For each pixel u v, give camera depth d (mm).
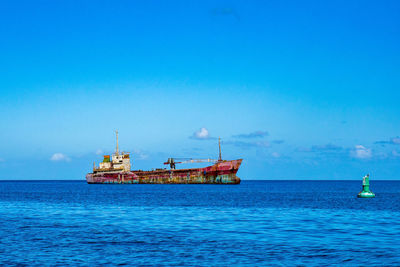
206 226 49469
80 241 38875
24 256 32438
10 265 29656
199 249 35125
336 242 38125
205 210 71312
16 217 60188
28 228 47719
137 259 31562
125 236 41812
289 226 49312
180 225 50469
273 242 38219
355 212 68125
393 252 33812
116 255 32906
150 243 37906
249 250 34656
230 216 61062
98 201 97125
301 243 37688
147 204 86125
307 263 30297
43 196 122938
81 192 155125
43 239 39906
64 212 68062
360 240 39125
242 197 117000
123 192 154000
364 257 32062
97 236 41781
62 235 42375
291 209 74062
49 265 29688
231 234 42969
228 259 31500
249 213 65875
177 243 37875
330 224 51219
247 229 46719
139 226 49562
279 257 32094
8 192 156250
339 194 144625
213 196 122062
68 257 32156
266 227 48438
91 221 54844
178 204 86062
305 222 53406
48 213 66375
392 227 48312
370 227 48344
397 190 196375
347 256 32406
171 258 31844
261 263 30297
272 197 118062
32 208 76688
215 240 39375
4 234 42969
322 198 113875
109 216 61250
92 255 32844
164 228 47688
